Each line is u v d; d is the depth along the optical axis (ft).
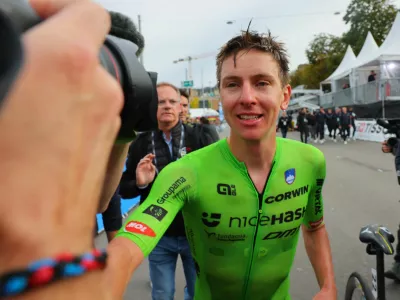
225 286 4.75
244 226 4.55
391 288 9.78
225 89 4.29
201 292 5.00
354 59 76.79
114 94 1.22
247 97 4.02
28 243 0.96
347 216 15.61
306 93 134.10
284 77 4.54
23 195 0.95
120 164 2.19
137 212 3.83
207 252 4.71
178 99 8.10
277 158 4.64
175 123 7.94
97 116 1.16
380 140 46.78
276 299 4.99
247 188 4.51
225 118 4.45
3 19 0.82
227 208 4.50
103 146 1.21
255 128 4.16
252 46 4.07
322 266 4.98
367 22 120.16
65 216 1.07
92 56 1.13
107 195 2.26
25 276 0.92
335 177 24.84
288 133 83.35
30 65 0.98
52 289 0.99
